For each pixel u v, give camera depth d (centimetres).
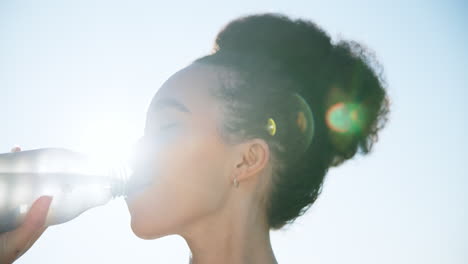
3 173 155
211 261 138
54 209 155
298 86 149
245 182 142
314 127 150
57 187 155
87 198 155
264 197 146
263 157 141
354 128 157
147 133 146
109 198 152
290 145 145
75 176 155
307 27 157
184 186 137
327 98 154
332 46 161
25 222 142
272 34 154
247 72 144
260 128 142
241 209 141
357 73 159
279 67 148
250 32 156
